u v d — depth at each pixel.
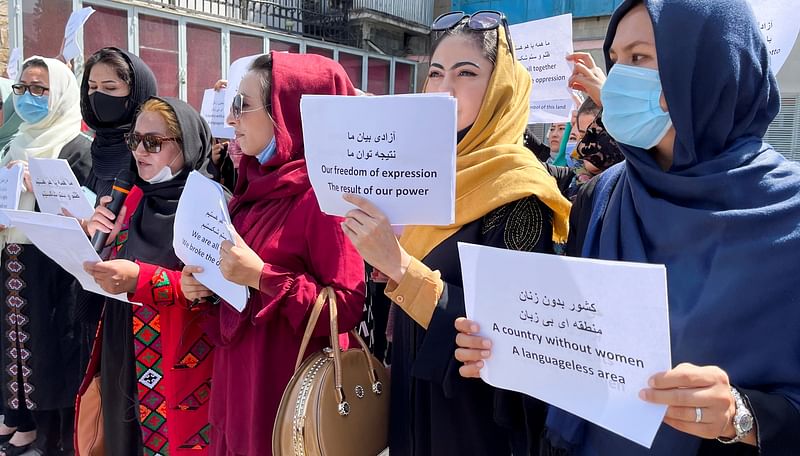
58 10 7.32
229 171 2.64
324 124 1.22
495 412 1.30
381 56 11.45
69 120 3.06
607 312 0.94
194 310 2.01
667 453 1.05
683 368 0.90
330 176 1.26
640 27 1.17
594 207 1.31
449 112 1.13
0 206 2.62
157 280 1.96
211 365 2.08
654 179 1.15
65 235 1.89
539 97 3.24
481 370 1.13
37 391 2.74
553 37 3.16
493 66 1.49
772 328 0.98
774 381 0.99
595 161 2.13
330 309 1.58
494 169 1.41
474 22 1.50
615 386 0.95
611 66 1.30
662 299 0.88
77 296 2.67
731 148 1.11
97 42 7.66
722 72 1.07
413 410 1.45
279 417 1.53
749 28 1.10
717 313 0.99
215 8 9.12
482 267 1.10
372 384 1.61
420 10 11.98
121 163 2.61
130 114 2.58
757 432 0.93
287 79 1.77
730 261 1.00
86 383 2.29
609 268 0.93
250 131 1.82
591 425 1.18
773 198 1.03
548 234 1.37
